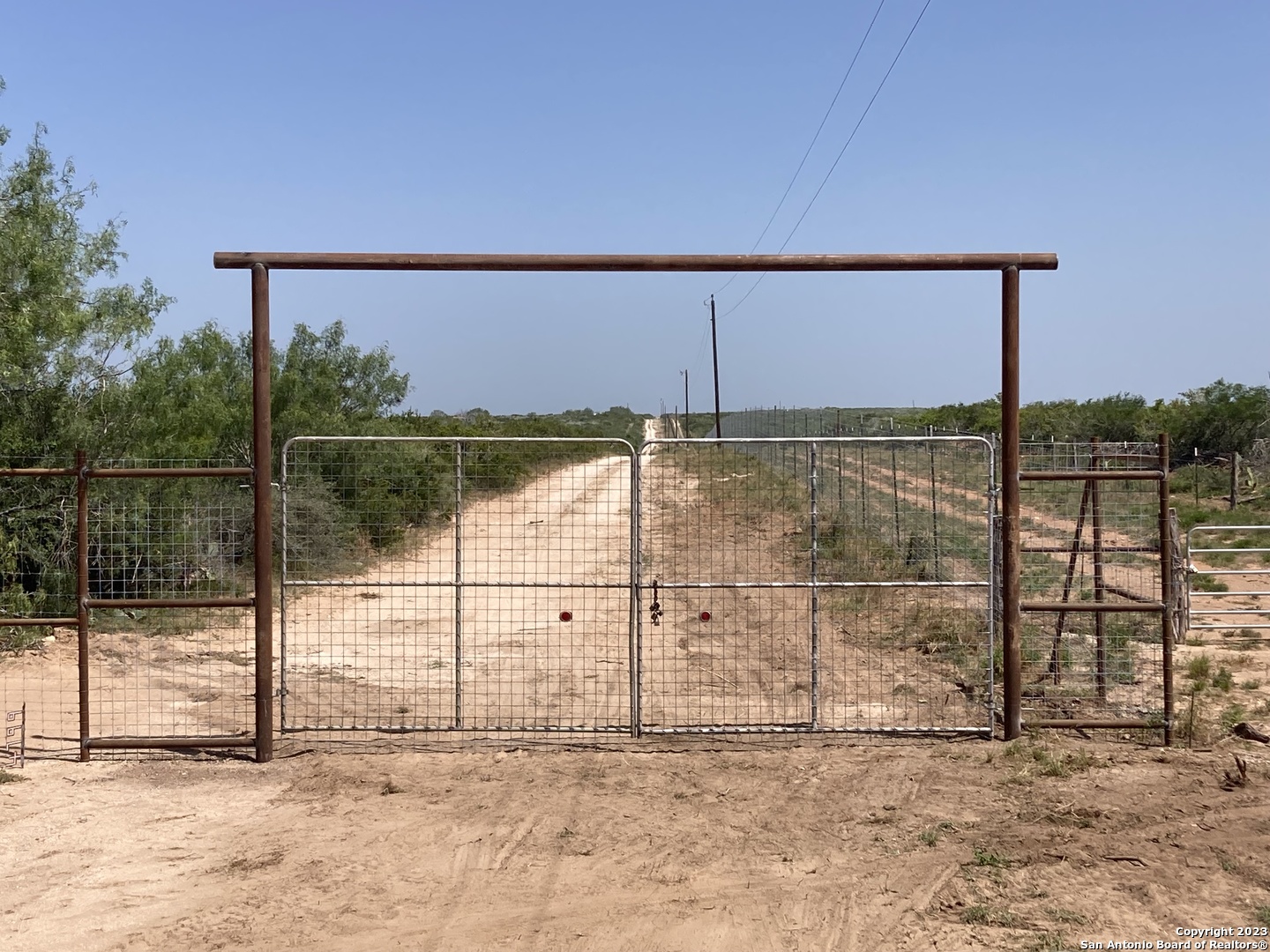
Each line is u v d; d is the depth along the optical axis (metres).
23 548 13.27
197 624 13.92
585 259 8.86
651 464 13.79
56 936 5.64
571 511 11.70
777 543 18.88
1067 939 5.61
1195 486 31.73
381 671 12.02
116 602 8.73
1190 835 6.96
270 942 5.59
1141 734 9.27
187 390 22.09
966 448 20.97
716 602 16.28
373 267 8.76
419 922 5.84
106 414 14.68
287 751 9.02
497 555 18.84
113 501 13.63
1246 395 40.06
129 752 9.00
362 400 36.25
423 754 8.90
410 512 11.70
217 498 14.41
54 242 15.02
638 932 5.75
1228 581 17.88
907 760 8.64
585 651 13.26
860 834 7.11
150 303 16.77
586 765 8.58
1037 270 9.07
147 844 6.94
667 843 6.97
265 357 8.66
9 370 13.27
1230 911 5.91
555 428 44.16
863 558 17.55
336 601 16.16
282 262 8.67
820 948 5.57
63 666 11.93
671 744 9.19
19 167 15.00
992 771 8.34
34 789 8.03
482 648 13.41
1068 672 11.38
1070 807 7.44
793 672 12.09
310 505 11.63
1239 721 9.62
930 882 6.33
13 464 13.35
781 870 6.55
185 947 5.54
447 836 7.09
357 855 6.75
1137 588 15.12
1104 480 9.82
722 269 8.98
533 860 6.69
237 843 6.96
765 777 8.26
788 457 31.38
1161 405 45.09
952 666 12.09
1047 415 44.94
